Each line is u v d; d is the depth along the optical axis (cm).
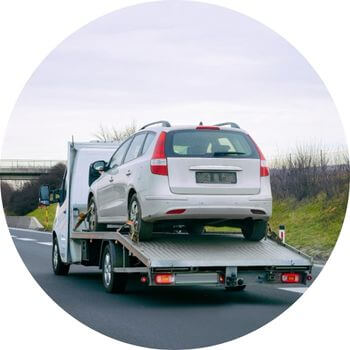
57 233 1759
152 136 1278
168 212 1217
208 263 1202
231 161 1239
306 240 2333
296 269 1262
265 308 1258
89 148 1730
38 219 3931
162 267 1187
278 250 1299
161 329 1091
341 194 2386
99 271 1900
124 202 1345
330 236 2316
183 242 1306
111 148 1742
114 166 1439
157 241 1298
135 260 1345
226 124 1320
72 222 1686
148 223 1260
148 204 1231
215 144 1248
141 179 1256
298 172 2430
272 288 1509
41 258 2172
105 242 1412
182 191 1220
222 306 1273
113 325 1115
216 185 1230
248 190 1241
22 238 3038
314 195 2430
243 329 1094
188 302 1319
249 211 1238
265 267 1248
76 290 1461
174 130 1249
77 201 1697
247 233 1347
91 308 1246
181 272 1202
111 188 1418
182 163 1226
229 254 1253
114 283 1373
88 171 1716
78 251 1667
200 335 1059
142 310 1233
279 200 2466
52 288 1491
